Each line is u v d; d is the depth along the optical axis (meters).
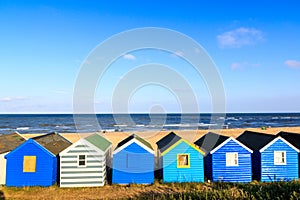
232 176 13.95
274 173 13.92
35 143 13.52
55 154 13.89
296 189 8.27
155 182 13.77
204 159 15.85
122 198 11.01
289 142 14.38
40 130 51.00
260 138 16.05
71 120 81.62
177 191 12.18
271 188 8.97
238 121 72.12
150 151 13.80
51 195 12.03
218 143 14.87
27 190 12.68
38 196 11.87
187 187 12.88
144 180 13.67
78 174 13.38
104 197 11.66
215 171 13.97
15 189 12.78
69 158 13.43
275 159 13.98
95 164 13.52
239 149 14.14
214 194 8.59
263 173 13.93
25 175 13.38
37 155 13.49
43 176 13.45
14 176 13.32
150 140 25.41
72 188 13.09
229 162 14.05
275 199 7.48
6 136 17.33
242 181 13.89
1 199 11.39
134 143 13.81
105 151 13.88
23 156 13.43
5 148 14.51
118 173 13.73
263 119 81.00
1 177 13.61
